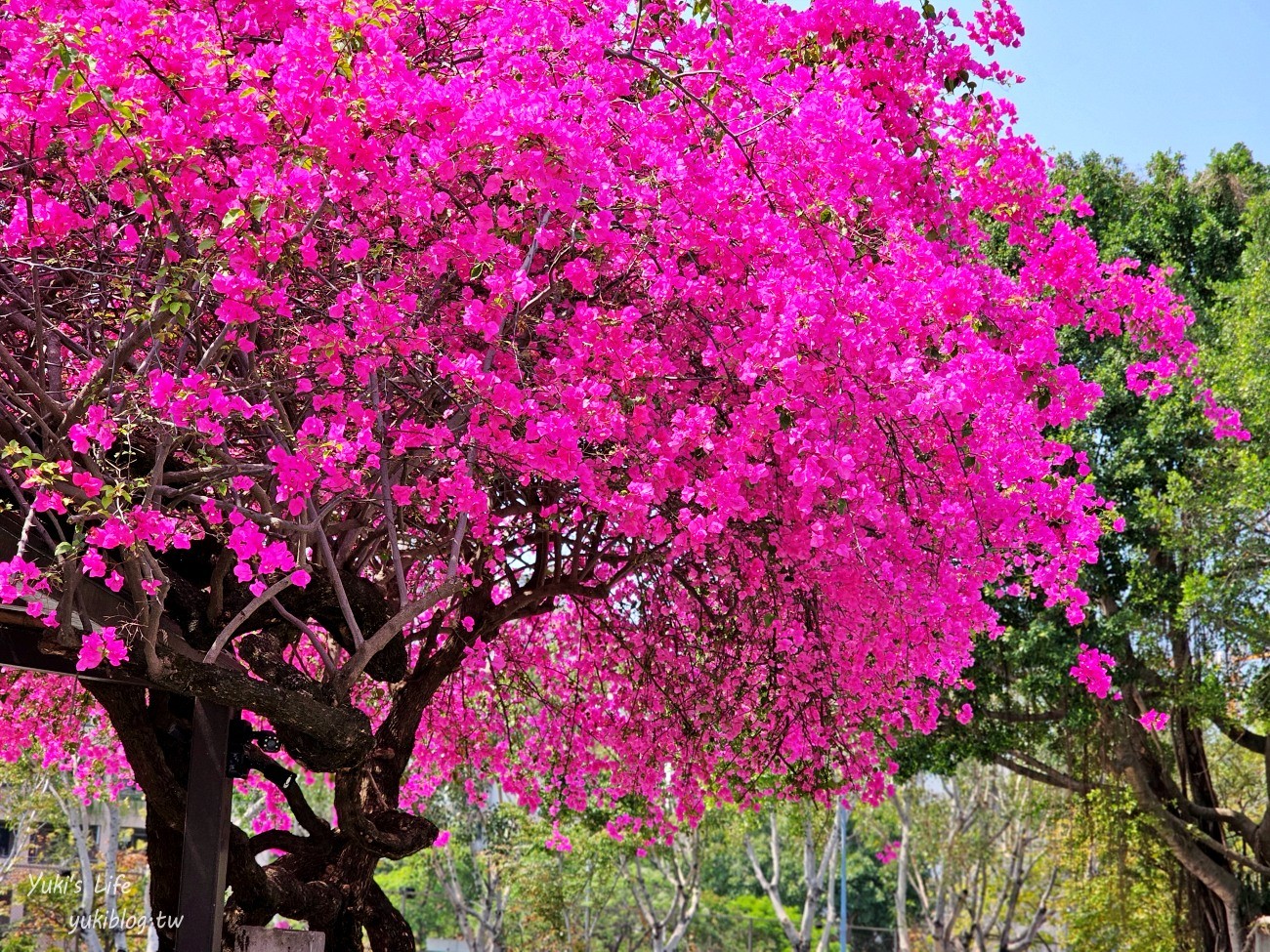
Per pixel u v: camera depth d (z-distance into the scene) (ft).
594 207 18.52
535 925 94.73
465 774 40.11
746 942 139.95
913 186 23.07
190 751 23.39
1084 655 24.95
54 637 16.48
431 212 17.84
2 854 84.58
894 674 28.58
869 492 18.92
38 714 35.53
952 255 22.68
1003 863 113.39
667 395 20.90
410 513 23.18
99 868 81.30
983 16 23.68
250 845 26.71
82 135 15.64
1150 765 64.34
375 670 25.13
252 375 17.63
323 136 15.66
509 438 18.37
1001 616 56.80
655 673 31.24
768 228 19.35
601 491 20.22
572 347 19.02
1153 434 56.13
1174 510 55.93
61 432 15.71
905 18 22.99
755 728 31.24
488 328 17.35
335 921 26.45
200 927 22.30
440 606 29.04
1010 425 21.39
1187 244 65.98
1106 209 66.13
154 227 16.75
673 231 19.60
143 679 19.48
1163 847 62.95
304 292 19.34
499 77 18.15
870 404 18.56
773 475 21.71
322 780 50.60
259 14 17.13
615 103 20.07
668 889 134.62
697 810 33.01
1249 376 54.29
